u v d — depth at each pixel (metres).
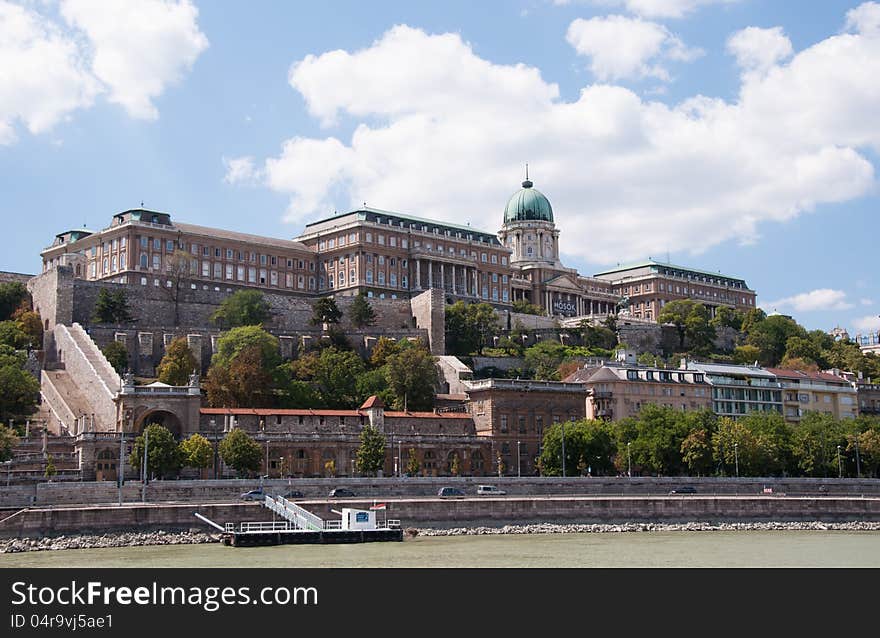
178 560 125.81
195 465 183.38
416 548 139.62
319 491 170.88
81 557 129.38
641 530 167.25
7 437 183.38
